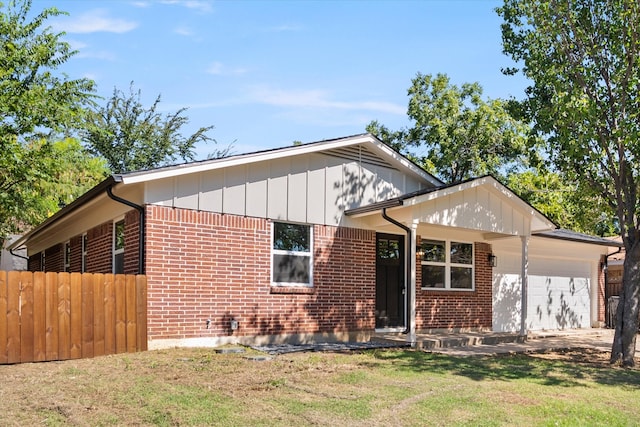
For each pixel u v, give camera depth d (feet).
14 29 70.03
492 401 27.71
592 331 65.57
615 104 43.04
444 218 48.06
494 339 51.13
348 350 42.88
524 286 53.98
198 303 41.73
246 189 44.45
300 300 46.60
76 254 58.70
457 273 58.03
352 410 25.36
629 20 40.93
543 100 46.80
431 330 54.90
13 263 100.37
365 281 50.49
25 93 65.46
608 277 83.10
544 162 48.29
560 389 31.32
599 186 45.78
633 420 25.46
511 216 52.95
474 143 104.17
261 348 41.50
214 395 27.45
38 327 36.04
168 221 40.96
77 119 73.56
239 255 43.75
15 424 23.06
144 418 23.84
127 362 35.06
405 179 54.60
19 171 66.28
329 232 48.78
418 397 28.17
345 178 50.21
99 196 43.62
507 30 47.75
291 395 27.86
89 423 23.18
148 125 133.28
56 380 30.37
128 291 39.24
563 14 44.14
